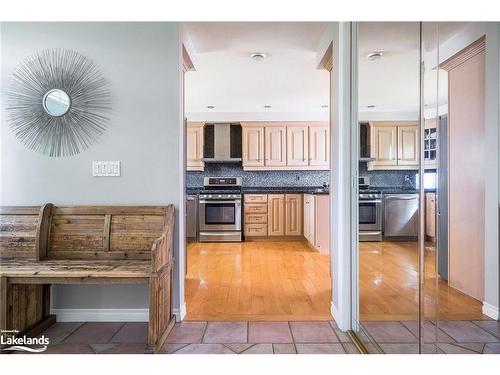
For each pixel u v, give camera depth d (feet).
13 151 7.90
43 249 7.42
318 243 15.58
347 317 7.47
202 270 12.61
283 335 7.23
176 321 7.90
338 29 7.86
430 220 5.28
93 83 7.89
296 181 21.17
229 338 7.09
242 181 21.16
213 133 20.93
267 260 14.24
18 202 7.89
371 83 7.02
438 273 5.16
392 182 6.40
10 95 7.86
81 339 7.04
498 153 4.31
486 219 4.45
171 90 7.91
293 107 18.84
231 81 13.96
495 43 4.35
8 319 6.57
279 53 10.91
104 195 7.93
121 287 7.97
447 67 5.05
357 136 7.47
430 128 5.36
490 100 4.38
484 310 4.53
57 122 7.88
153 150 7.92
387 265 6.43
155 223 7.63
